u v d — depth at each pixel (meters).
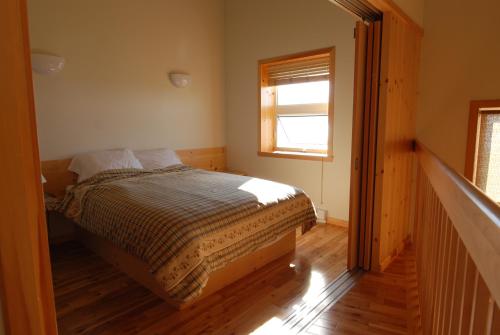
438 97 2.93
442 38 2.86
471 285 0.81
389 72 2.36
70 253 2.98
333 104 3.66
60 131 3.16
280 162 4.27
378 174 2.47
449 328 1.05
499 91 2.66
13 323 0.52
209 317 2.00
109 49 3.47
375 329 1.87
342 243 3.21
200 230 2.02
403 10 2.48
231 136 4.82
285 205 2.67
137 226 2.18
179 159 3.99
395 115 2.56
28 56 0.51
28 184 0.51
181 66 4.20
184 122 4.30
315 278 2.49
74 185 2.99
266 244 2.48
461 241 0.93
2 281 0.50
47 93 3.05
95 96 3.40
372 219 2.55
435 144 2.99
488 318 0.67
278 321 1.95
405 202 3.02
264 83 4.36
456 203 0.94
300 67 3.99
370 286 2.36
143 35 3.76
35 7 2.92
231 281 2.41
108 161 3.23
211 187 2.83
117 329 1.89
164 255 1.95
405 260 2.81
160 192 2.64
